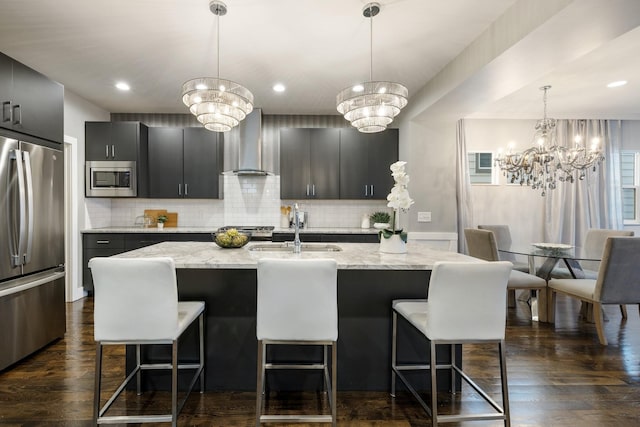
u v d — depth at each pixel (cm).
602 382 225
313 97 416
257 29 253
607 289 285
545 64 252
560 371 240
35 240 258
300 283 161
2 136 229
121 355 259
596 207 493
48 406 193
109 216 486
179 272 212
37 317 260
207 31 256
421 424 182
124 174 436
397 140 472
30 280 253
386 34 261
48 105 274
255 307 213
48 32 257
